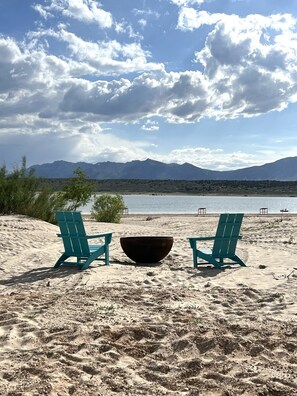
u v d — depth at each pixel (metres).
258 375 2.07
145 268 5.46
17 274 5.09
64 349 2.39
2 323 2.96
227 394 1.87
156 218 18.89
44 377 2.03
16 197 11.53
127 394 1.88
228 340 2.52
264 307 3.52
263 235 9.62
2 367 2.17
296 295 3.94
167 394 1.88
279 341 2.54
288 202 63.22
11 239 7.43
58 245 7.37
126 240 5.87
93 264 5.70
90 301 3.55
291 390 1.90
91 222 13.19
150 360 2.31
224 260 6.18
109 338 2.60
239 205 48.66
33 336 2.63
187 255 6.57
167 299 3.71
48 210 11.69
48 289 4.24
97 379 2.03
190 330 2.71
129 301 3.60
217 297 3.88
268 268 5.48
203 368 2.18
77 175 15.28
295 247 7.52
